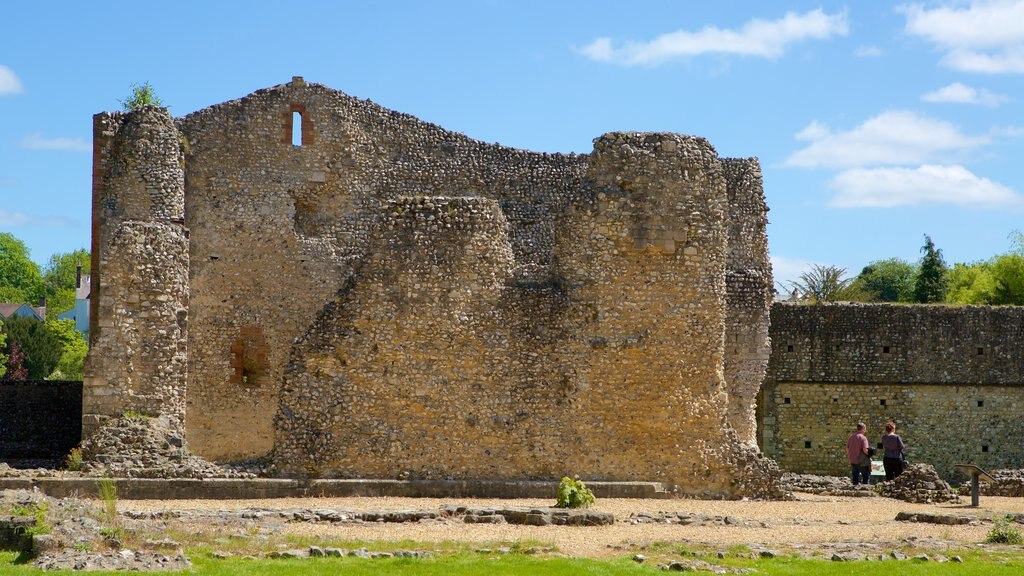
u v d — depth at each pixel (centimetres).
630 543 2056
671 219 2906
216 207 3453
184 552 1850
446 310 2842
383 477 2784
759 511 2586
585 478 2848
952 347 4559
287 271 3481
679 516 2377
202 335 3419
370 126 3569
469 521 2250
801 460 4528
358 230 3531
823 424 4547
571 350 2870
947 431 4553
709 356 2909
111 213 3212
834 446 4541
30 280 12112
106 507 2061
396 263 2839
